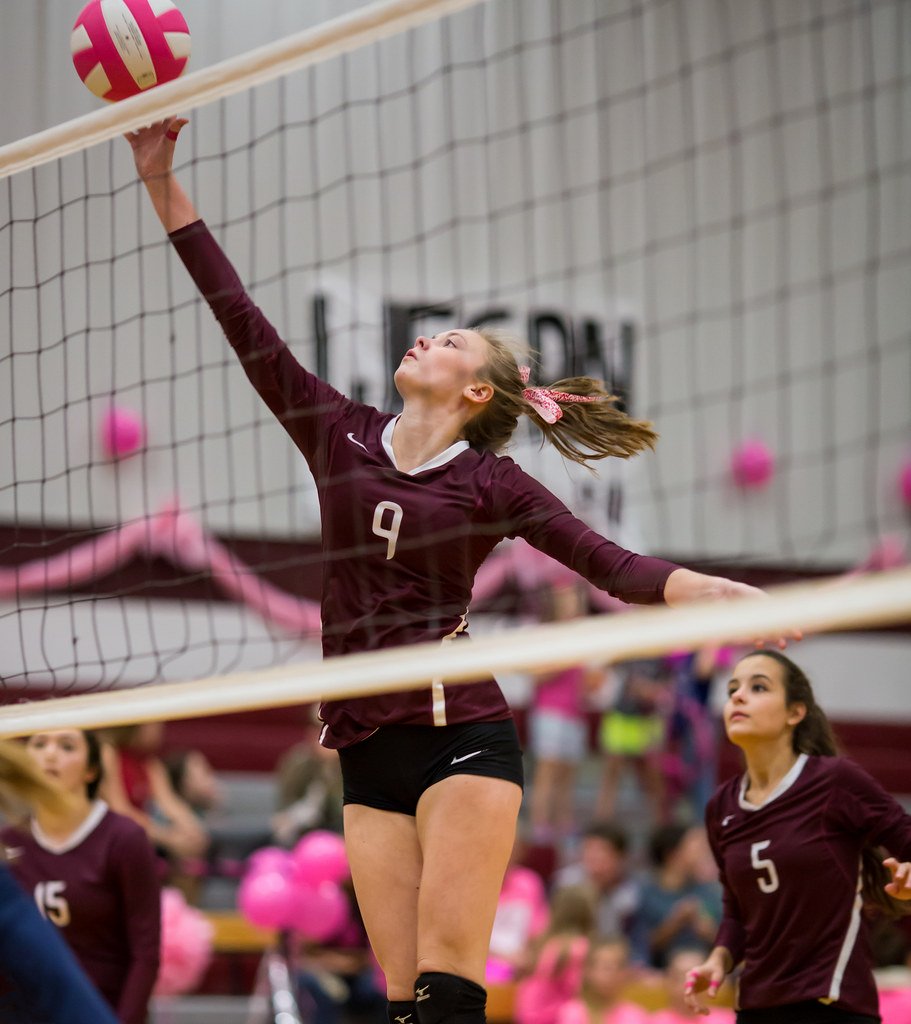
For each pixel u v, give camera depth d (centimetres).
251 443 2145
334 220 2184
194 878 1424
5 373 1856
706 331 2466
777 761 772
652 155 2400
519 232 2302
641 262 2391
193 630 2053
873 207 2475
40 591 1925
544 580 1911
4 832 843
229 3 2197
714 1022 1293
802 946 738
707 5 2436
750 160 2475
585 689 1931
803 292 2538
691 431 2450
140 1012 791
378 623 605
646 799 2089
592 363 2331
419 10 627
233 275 672
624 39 2367
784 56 2495
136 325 1950
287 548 2152
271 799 2019
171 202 684
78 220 1848
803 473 2528
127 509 2020
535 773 2089
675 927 1515
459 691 597
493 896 583
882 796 746
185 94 677
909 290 2608
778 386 2519
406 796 605
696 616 516
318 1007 1280
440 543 607
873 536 2502
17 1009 422
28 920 401
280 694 589
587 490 2278
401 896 602
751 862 755
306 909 1200
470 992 565
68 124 729
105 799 986
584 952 1366
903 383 2603
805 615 485
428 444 633
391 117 2228
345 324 2177
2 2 2047
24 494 1919
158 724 1454
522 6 2291
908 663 2666
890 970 1107
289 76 2158
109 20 739
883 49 2566
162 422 2050
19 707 689
